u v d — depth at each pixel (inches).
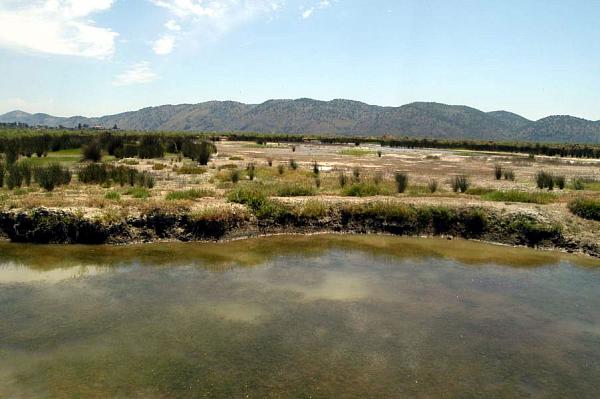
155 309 442.3
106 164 1330.0
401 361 355.6
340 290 508.7
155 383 315.6
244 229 757.3
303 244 715.4
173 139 2375.7
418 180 1325.0
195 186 1063.0
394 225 799.7
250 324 413.1
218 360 347.9
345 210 820.0
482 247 722.2
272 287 513.0
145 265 586.2
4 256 607.5
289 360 350.6
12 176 995.9
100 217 687.1
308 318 429.7
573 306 478.6
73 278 528.7
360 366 345.4
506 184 1250.6
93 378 320.5
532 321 438.0
